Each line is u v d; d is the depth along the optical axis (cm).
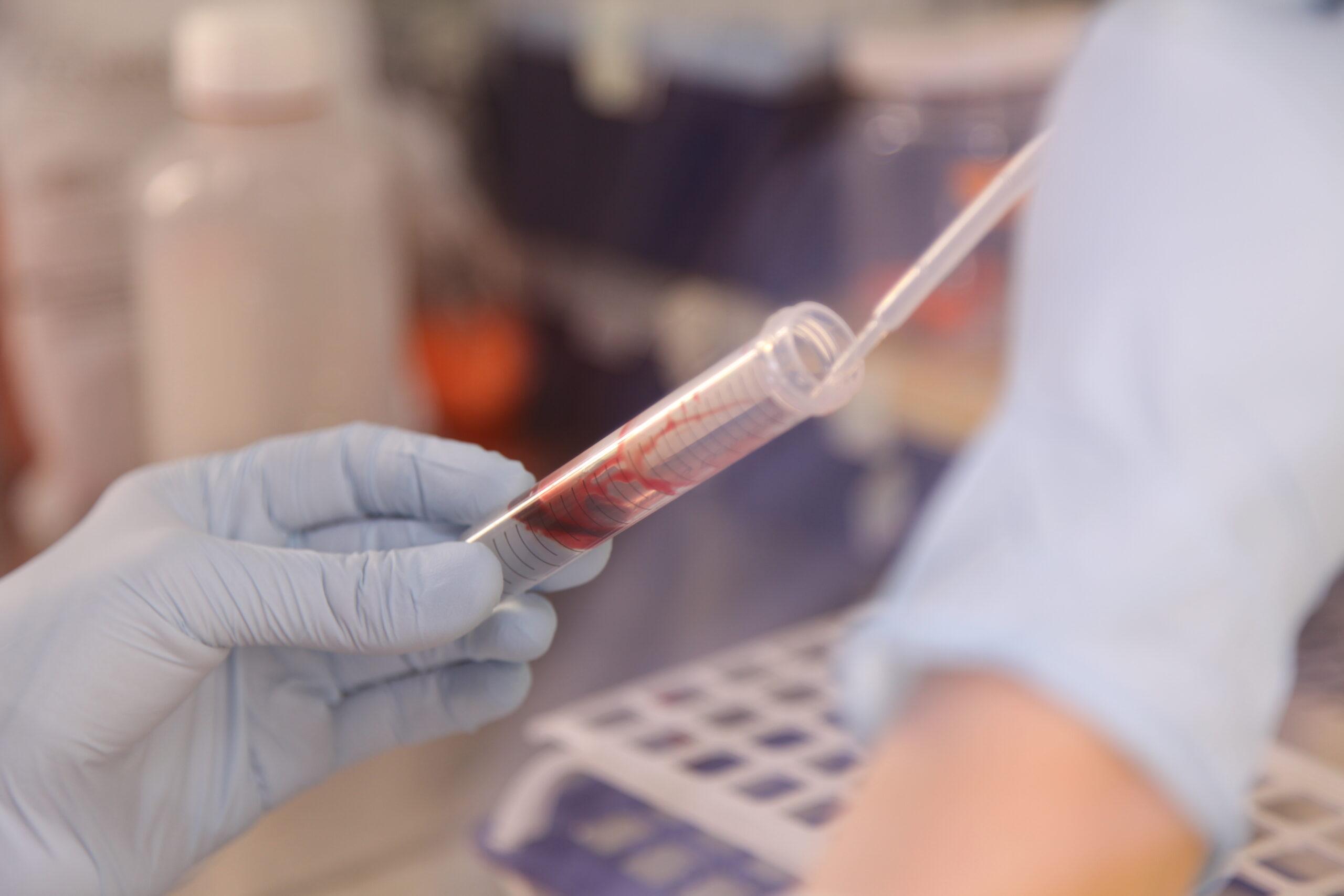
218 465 62
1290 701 64
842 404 46
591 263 136
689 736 68
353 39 129
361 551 61
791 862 57
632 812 67
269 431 108
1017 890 30
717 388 45
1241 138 33
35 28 113
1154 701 31
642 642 113
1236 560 32
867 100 106
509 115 139
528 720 105
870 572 114
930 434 106
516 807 66
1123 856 31
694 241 125
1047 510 34
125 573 53
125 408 122
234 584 52
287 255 105
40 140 113
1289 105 33
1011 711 32
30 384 121
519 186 141
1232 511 32
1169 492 32
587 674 110
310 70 107
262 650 60
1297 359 32
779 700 71
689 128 121
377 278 114
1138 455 33
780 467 123
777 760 64
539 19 130
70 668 52
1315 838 56
